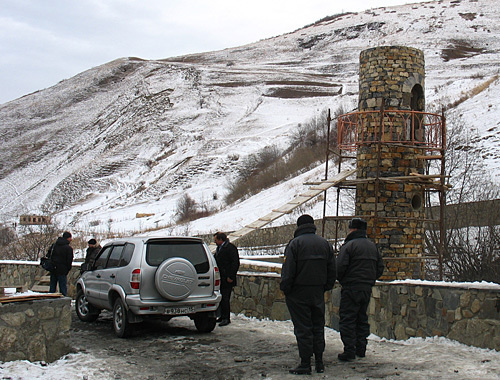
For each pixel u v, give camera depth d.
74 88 156.12
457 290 7.91
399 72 13.77
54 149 118.81
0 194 99.56
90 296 11.50
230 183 60.69
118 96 137.00
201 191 63.53
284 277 7.30
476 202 18.70
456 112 35.84
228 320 11.18
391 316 9.13
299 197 14.73
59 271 13.79
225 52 169.62
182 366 7.82
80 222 61.69
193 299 10.00
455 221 18.09
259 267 12.18
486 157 26.61
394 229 13.41
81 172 91.19
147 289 9.80
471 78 67.50
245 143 77.88
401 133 13.63
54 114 142.62
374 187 13.59
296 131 73.56
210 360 8.16
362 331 7.98
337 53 144.88
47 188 94.12
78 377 7.18
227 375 7.31
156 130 97.88
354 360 7.80
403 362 7.50
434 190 14.36
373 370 7.18
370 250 7.89
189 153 82.06
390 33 148.88
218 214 43.50
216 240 11.33
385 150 13.57
